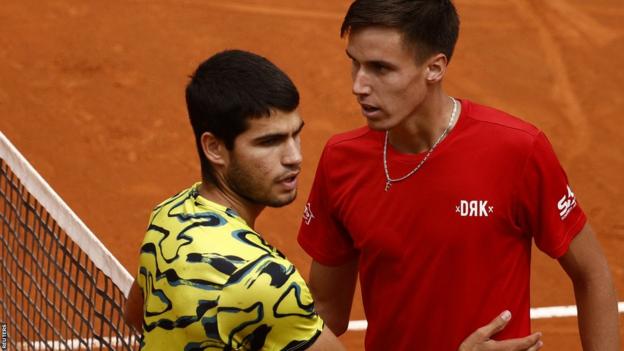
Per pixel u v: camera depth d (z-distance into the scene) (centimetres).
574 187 3475
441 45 1327
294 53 4247
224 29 4391
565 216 1393
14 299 2142
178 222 1135
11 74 4031
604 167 3594
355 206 1437
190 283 1091
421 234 1396
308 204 1527
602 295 1432
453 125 1380
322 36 4353
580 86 4081
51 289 2439
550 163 1366
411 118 1373
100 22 4372
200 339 1092
